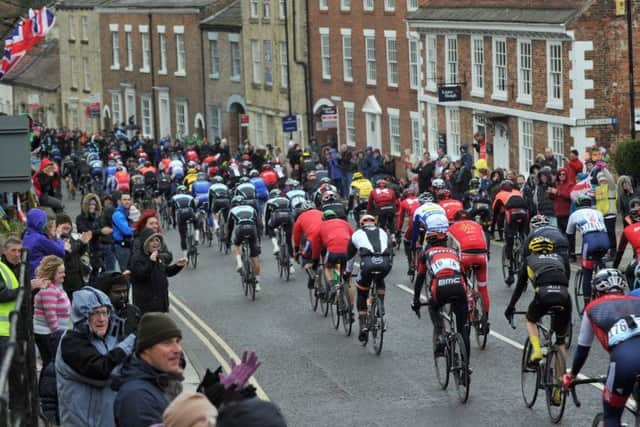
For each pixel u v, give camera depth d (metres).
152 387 17.72
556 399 31.02
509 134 92.00
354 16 117.19
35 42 60.03
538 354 31.75
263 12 135.12
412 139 109.62
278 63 132.75
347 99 120.44
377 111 114.50
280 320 48.66
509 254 52.91
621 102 82.12
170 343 17.83
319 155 107.75
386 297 52.53
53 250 37.53
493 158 95.06
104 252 50.84
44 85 191.38
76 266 39.03
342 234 45.28
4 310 28.34
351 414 33.44
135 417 17.44
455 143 101.12
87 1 178.88
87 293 22.19
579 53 81.62
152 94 161.50
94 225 50.84
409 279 57.03
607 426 25.09
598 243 42.66
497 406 33.59
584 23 81.25
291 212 59.59
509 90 91.19
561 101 84.06
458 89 97.88
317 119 127.56
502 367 38.28
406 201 56.97
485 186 69.94
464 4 98.69
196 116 152.38
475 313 40.97
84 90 180.75
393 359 40.31
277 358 41.34
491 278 55.72
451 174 79.19
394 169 93.38
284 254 59.44
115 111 172.12
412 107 108.81
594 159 69.94
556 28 82.50
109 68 172.75
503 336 42.97
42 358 31.56
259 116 139.38
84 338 21.91
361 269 40.69
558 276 31.64
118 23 168.88
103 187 101.00
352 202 80.00
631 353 24.34
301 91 129.25
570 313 31.94
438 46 102.25
